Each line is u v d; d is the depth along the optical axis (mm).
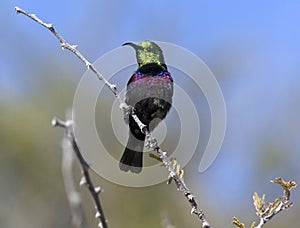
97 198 6016
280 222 21047
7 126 23422
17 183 22812
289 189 7168
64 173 6215
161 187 21156
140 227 21109
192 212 6832
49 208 22203
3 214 21859
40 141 23453
